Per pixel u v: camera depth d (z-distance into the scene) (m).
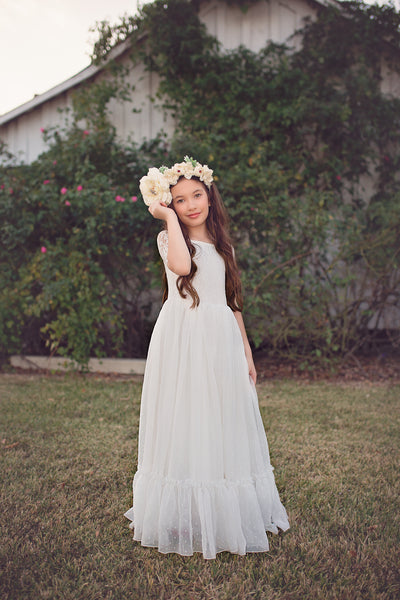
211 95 5.55
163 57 5.50
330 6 5.43
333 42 5.48
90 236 4.49
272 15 5.72
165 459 1.75
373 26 5.39
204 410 1.71
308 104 5.21
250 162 4.96
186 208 1.85
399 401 3.73
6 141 6.02
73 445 2.80
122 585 1.59
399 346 5.13
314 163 5.39
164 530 1.72
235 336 1.85
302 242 4.69
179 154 4.96
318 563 1.70
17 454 2.66
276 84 5.36
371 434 2.99
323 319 4.64
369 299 4.89
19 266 4.91
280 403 3.67
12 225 4.64
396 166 5.58
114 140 5.57
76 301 4.56
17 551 1.76
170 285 1.84
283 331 4.71
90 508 2.07
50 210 4.68
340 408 3.54
